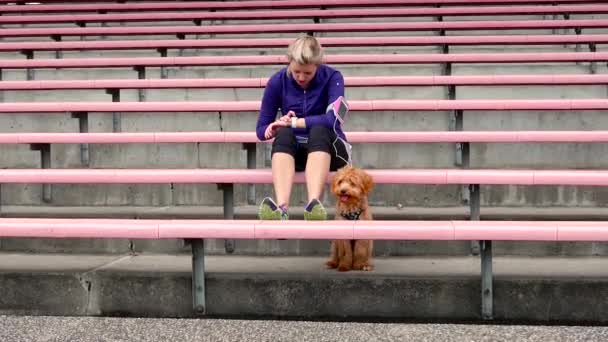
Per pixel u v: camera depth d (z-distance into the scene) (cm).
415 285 269
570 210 359
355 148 415
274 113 337
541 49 631
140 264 301
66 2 833
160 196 390
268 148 407
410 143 414
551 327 240
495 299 266
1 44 594
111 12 787
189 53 670
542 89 494
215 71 555
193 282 272
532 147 408
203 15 709
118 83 463
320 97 330
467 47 634
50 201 395
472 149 412
